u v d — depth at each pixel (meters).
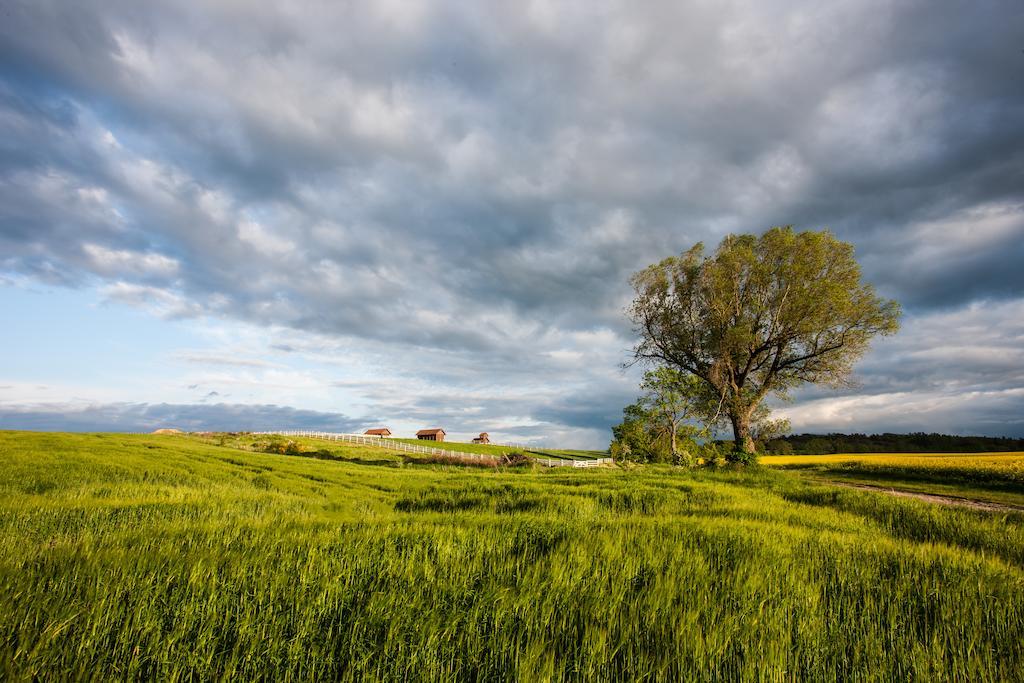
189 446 42.72
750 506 12.76
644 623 4.02
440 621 3.81
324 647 3.43
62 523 8.80
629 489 15.93
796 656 3.61
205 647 3.37
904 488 26.11
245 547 6.19
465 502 14.06
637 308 45.50
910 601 4.91
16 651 3.14
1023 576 6.25
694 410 42.00
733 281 41.16
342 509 14.07
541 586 4.66
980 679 3.53
